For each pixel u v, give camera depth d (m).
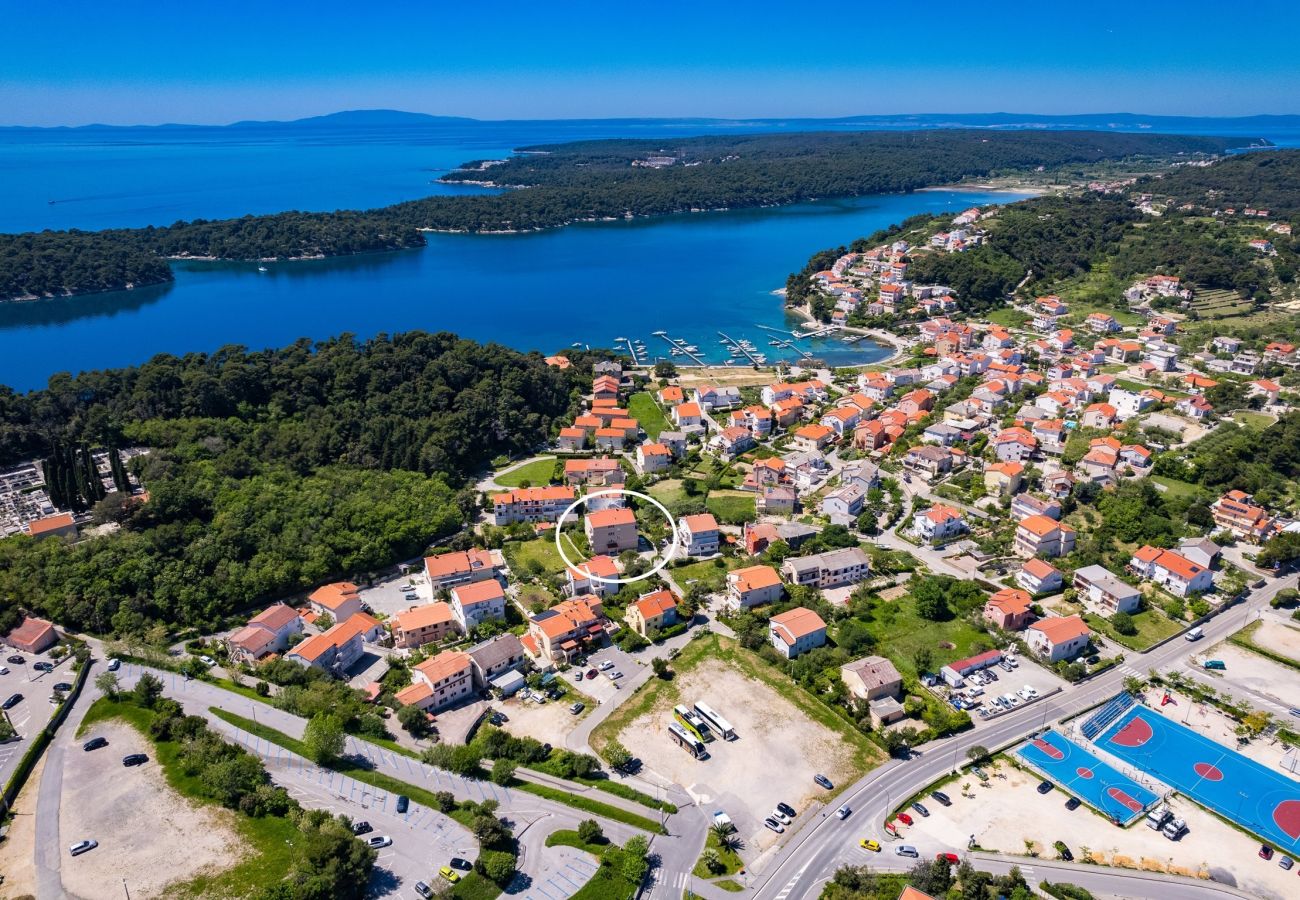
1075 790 122.06
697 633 160.50
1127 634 159.00
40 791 114.69
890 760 127.81
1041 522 187.12
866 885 102.75
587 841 108.75
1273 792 122.88
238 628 160.38
